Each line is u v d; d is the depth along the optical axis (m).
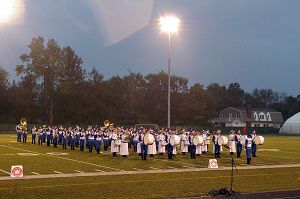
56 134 42.28
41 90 93.88
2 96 94.69
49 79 93.50
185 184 18.19
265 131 103.88
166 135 33.75
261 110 131.12
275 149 43.81
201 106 102.81
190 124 102.56
